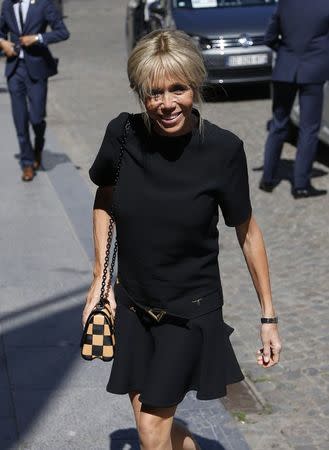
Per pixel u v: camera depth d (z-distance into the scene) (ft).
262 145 39.37
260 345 19.95
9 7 31.81
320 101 30.63
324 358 19.19
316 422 16.66
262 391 17.83
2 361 18.60
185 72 10.73
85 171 35.60
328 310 21.71
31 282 23.18
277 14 30.30
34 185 32.50
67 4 102.01
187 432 12.77
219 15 50.31
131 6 63.93
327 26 29.91
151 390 11.30
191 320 11.44
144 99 10.94
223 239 27.32
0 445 15.51
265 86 51.34
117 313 11.85
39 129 33.50
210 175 11.17
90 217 28.76
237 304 22.35
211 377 11.58
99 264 12.17
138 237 11.36
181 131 11.07
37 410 16.66
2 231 27.40
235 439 15.79
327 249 26.20
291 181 33.42
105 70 61.77
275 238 27.37
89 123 45.37
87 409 16.70
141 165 11.25
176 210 11.14
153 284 11.44
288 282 23.71
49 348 19.22
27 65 32.12
